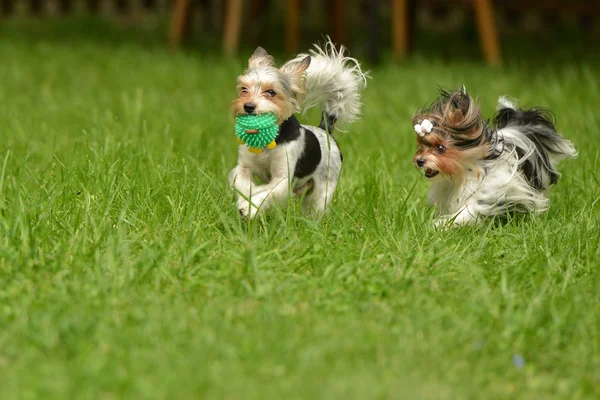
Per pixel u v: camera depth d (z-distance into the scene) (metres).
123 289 5.73
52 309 5.41
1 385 4.52
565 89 14.16
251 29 22.67
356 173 9.03
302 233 7.02
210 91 14.57
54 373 4.63
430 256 6.58
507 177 7.65
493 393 4.77
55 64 17.03
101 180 7.70
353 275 6.20
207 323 5.31
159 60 17.77
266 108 6.90
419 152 7.72
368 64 17.91
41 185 7.72
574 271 6.55
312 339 5.17
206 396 4.45
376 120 12.07
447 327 5.52
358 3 25.72
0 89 14.30
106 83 15.27
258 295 5.79
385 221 7.42
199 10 25.61
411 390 4.64
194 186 7.39
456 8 25.72
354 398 4.48
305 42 22.42
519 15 25.88
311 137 7.38
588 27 26.06
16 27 24.08
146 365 4.75
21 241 6.32
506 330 5.38
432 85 15.05
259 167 7.31
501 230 7.42
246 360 4.90
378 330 5.37
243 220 7.12
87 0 27.36
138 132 10.50
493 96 14.02
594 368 5.10
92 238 6.62
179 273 6.09
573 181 8.84
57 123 11.57
